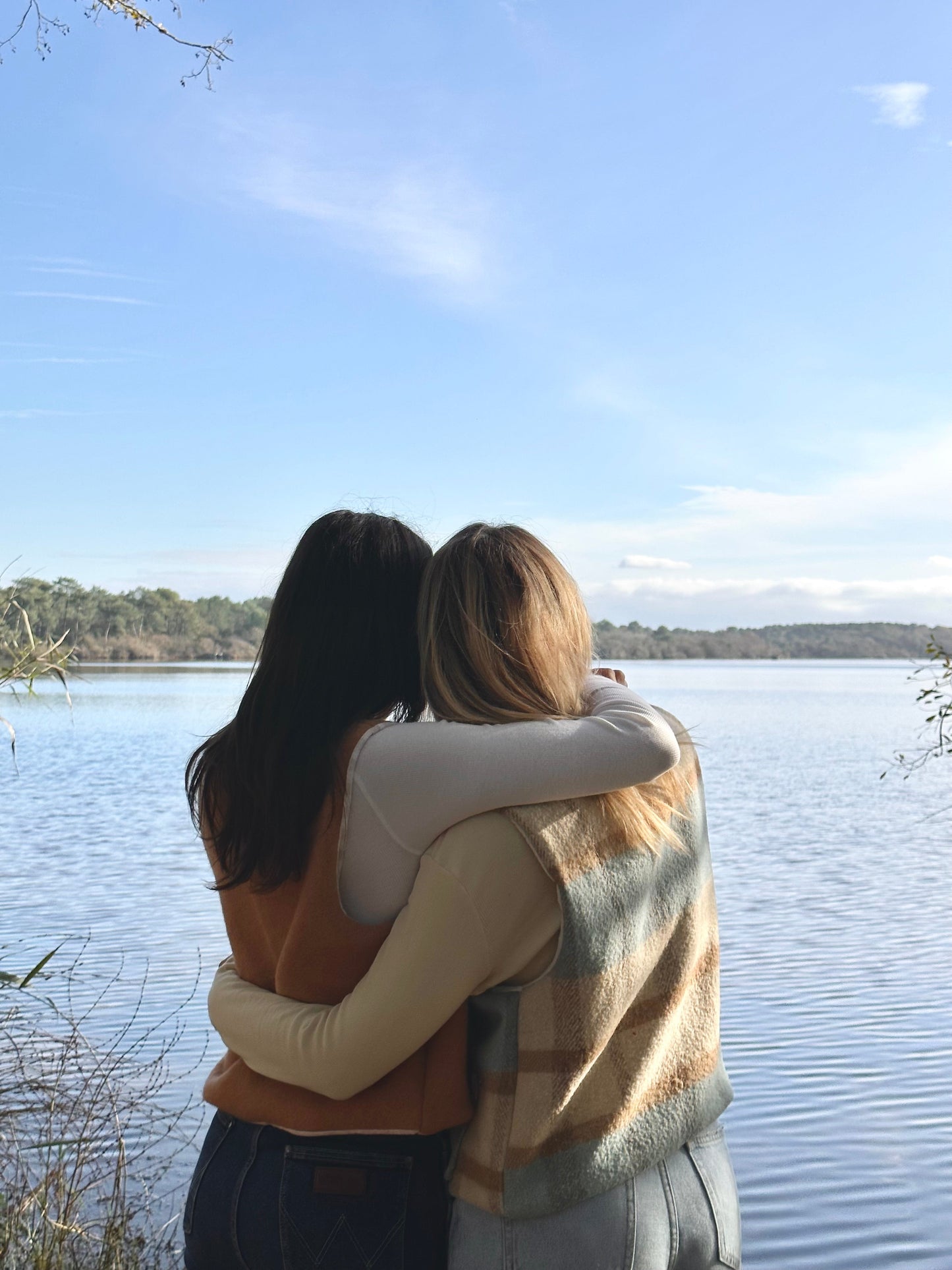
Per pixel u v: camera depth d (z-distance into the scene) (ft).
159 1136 9.00
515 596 3.91
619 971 3.59
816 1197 13.43
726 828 52.39
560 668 3.94
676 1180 3.82
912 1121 15.69
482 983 3.61
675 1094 3.89
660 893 3.84
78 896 32.91
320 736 3.82
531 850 3.51
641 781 3.66
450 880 3.50
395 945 3.55
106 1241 6.23
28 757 93.15
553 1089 3.52
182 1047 16.69
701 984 4.05
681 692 258.16
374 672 4.00
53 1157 6.86
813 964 25.21
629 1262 3.59
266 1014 3.78
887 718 162.40
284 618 4.02
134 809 57.67
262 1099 3.77
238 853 3.93
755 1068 18.03
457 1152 3.70
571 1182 3.56
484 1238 3.56
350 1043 3.54
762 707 195.21
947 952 26.35
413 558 4.24
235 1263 3.76
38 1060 7.68
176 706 180.04
